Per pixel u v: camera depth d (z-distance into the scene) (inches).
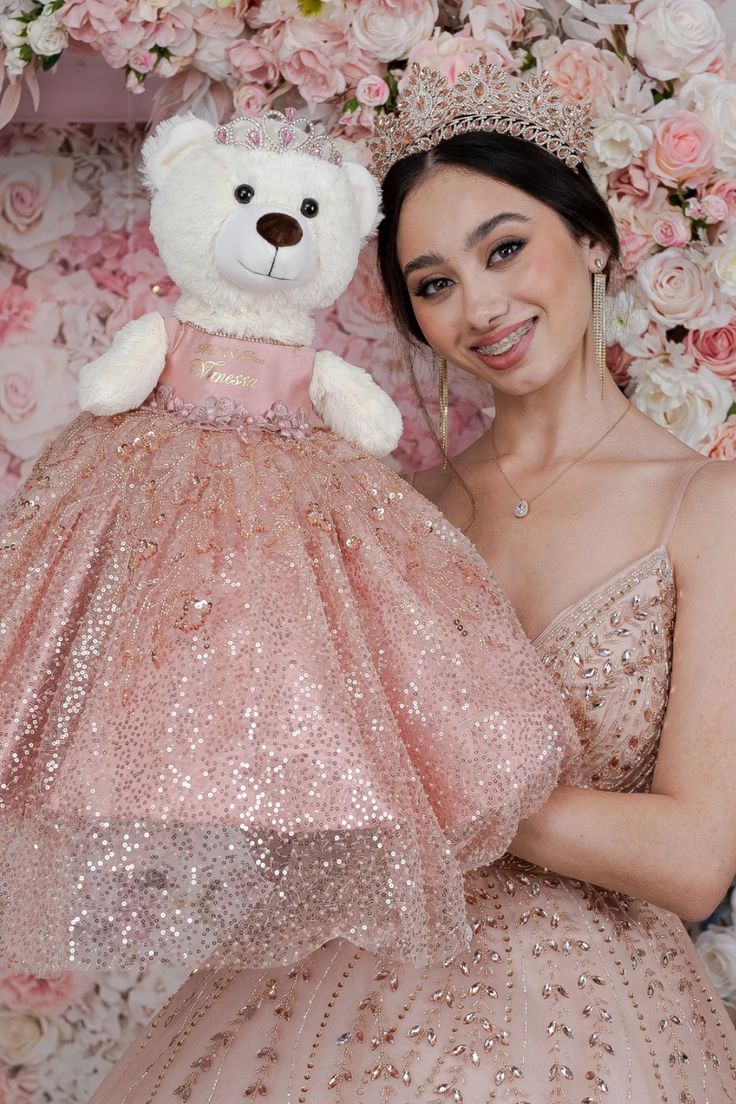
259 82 83.4
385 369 99.5
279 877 50.1
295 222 55.6
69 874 48.6
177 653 49.3
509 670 55.5
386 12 80.8
